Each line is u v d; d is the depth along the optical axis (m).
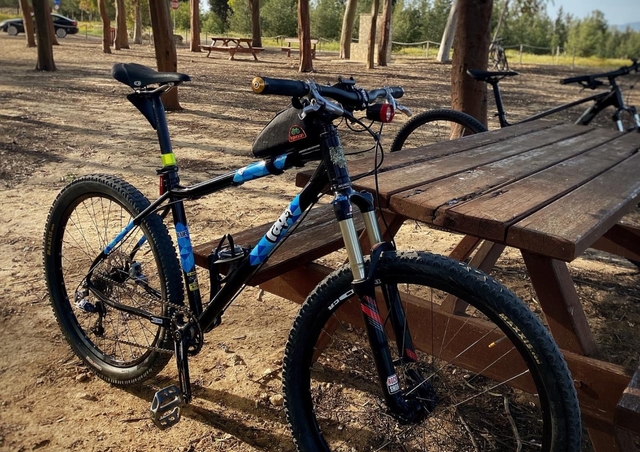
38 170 5.15
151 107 2.03
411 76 16.25
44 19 13.09
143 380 2.20
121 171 5.22
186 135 7.01
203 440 2.05
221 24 43.72
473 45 4.65
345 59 23.06
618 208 1.86
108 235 3.60
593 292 3.37
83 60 16.59
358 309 1.90
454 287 1.49
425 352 1.98
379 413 2.15
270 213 4.32
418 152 2.62
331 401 2.26
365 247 2.25
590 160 2.59
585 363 1.68
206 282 3.16
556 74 19.81
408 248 3.86
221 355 2.56
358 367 2.46
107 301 2.23
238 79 13.73
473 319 1.87
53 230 2.35
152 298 2.12
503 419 2.22
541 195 1.96
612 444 1.73
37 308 2.85
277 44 34.94
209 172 5.36
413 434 2.03
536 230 1.58
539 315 3.05
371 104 1.59
